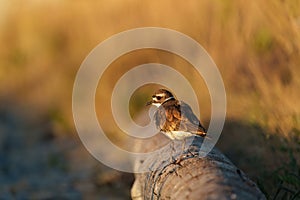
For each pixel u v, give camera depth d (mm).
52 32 24797
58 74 22812
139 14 18594
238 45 14188
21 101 24109
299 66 11586
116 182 14594
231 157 12453
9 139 20984
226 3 14508
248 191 7605
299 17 11648
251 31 13961
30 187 15523
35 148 19641
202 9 15945
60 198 14289
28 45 25609
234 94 13789
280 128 10922
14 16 27562
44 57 24500
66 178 15852
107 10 20188
